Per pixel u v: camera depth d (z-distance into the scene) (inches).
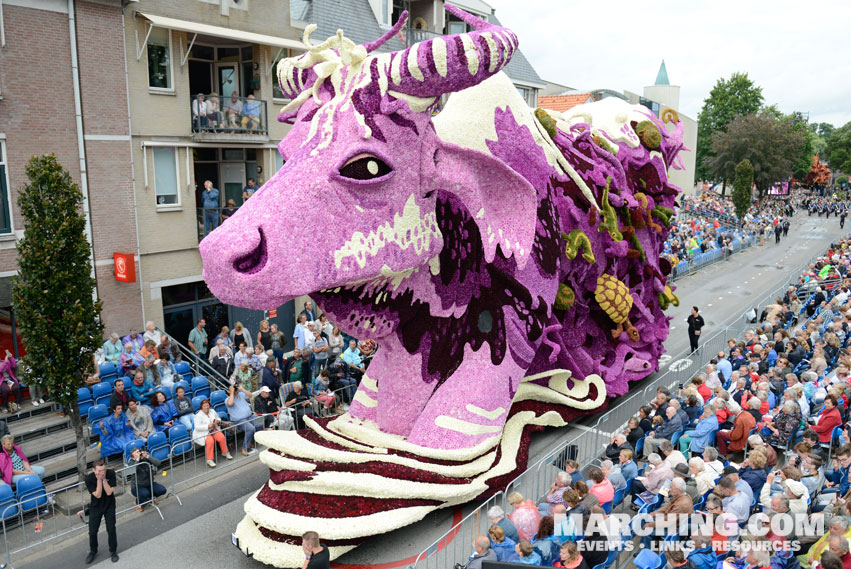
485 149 420.8
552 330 471.2
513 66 1210.6
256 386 587.8
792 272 1354.6
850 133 4367.6
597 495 379.6
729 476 368.8
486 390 406.0
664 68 3068.4
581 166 513.0
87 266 446.3
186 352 660.1
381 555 376.5
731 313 1021.2
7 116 568.4
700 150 3395.7
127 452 470.9
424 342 400.2
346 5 927.7
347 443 406.9
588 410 534.6
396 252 335.9
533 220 372.8
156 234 697.0
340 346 670.5
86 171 628.7
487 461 412.2
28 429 520.1
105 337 657.6
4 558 388.2
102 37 626.8
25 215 431.5
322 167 313.7
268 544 367.6
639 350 632.4
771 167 2596.0
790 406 484.4
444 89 320.8
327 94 334.6
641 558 324.2
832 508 370.9
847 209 2810.0
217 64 810.8
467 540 389.4
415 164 339.3
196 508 447.2
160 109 686.5
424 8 1043.3
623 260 569.9
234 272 289.7
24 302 428.8
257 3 768.3
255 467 510.0
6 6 559.5
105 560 386.6
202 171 834.2
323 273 309.0
